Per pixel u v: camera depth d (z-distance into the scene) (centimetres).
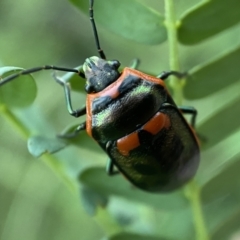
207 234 11
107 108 10
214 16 10
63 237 13
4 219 13
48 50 14
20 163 13
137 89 10
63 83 10
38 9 14
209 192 11
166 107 10
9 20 14
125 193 11
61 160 11
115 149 10
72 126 10
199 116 13
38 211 13
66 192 13
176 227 11
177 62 10
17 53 14
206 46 13
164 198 11
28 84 10
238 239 11
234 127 11
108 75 10
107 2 10
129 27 10
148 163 10
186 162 10
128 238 10
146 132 10
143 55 14
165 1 10
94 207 11
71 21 14
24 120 10
